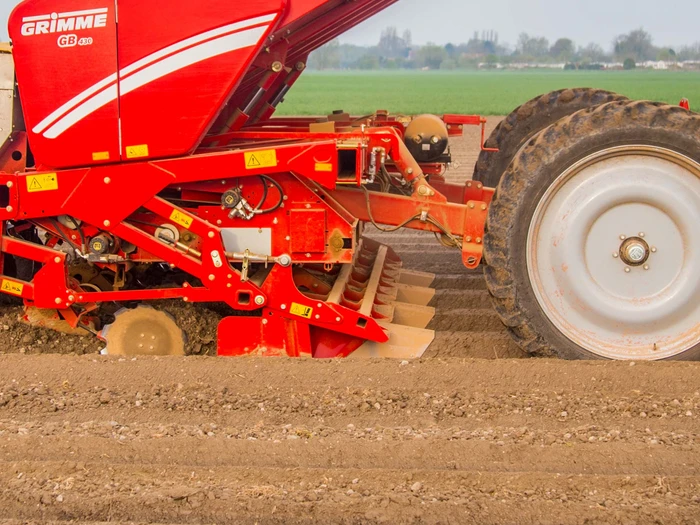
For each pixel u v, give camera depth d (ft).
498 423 26.50
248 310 34.22
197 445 24.54
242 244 32.37
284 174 31.60
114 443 24.54
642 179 30.35
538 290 31.30
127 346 33.58
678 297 30.86
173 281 37.27
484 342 35.99
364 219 32.99
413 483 22.09
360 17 35.45
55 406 27.48
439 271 47.16
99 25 29.96
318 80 568.82
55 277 32.58
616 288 31.19
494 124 157.99
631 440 24.82
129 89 30.27
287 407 27.48
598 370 29.53
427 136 37.27
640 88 402.93
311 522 20.51
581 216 30.71
